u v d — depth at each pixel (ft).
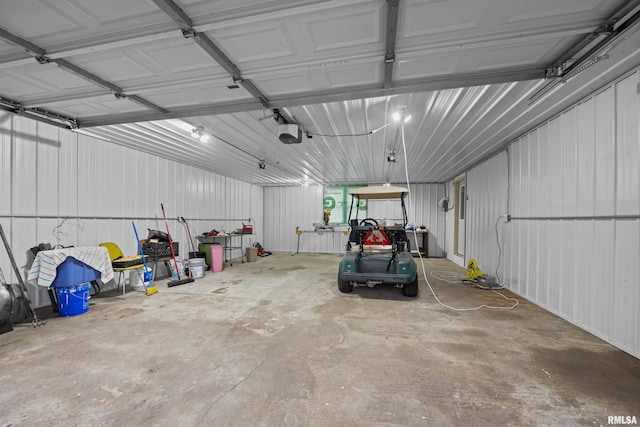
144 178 17.16
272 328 9.51
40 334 8.96
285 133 11.23
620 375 6.61
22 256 11.02
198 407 5.52
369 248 17.04
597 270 8.71
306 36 6.15
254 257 25.88
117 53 6.78
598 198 8.66
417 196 29.76
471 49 6.46
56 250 10.51
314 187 33.09
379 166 21.54
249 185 31.30
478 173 19.07
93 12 5.42
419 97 9.47
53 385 6.21
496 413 5.35
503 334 9.01
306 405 5.59
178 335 8.92
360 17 5.54
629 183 7.60
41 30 5.94
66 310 10.66
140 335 8.91
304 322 10.08
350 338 8.71
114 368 6.93
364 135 13.56
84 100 9.48
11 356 7.50
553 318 10.44
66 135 12.70
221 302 12.55
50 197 12.05
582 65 6.93
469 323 9.97
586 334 8.98
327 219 32.22
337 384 6.30
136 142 14.98
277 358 7.47
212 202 24.43
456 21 5.62
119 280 14.78
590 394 5.92
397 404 5.62
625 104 7.69
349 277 12.94
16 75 7.90
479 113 10.73
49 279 10.14
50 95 9.31
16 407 5.48
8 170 10.62
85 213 13.53
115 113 10.89
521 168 13.23
